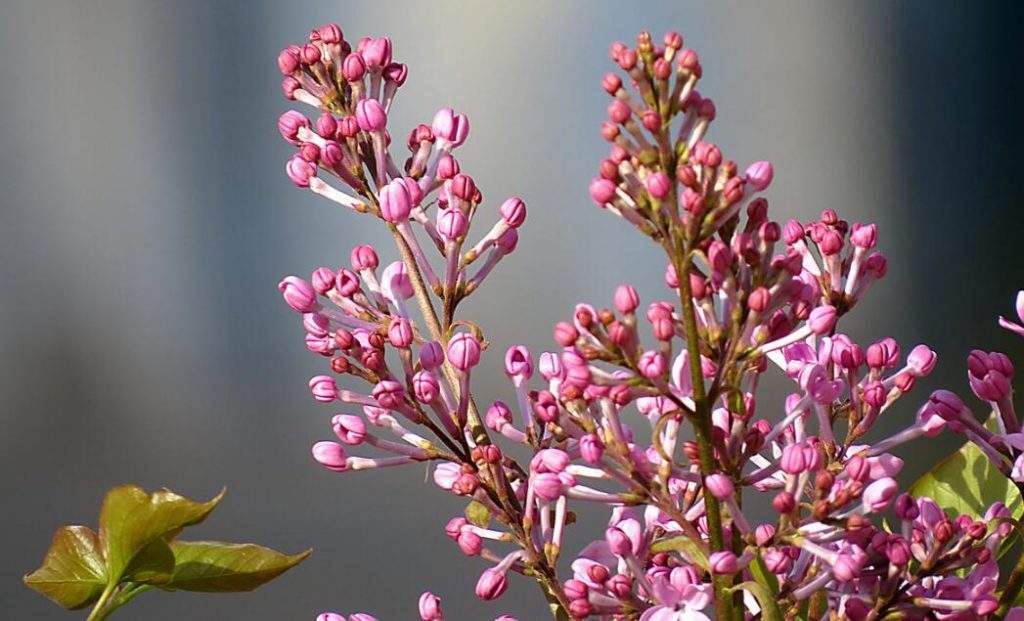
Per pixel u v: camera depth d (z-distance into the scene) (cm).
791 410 148
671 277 139
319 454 150
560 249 899
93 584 140
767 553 131
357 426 150
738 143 952
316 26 960
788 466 129
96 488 873
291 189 945
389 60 168
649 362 127
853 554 128
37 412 913
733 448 133
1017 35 964
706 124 128
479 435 151
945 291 919
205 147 964
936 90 957
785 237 160
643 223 128
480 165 921
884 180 950
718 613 128
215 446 884
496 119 927
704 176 125
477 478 143
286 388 920
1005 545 158
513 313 891
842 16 956
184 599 696
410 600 702
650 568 142
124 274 955
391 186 156
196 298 952
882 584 132
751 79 955
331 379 154
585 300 888
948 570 133
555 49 928
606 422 133
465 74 937
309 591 721
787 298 133
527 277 897
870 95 959
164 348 942
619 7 930
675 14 941
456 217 156
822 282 158
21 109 972
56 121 973
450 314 158
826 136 955
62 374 945
